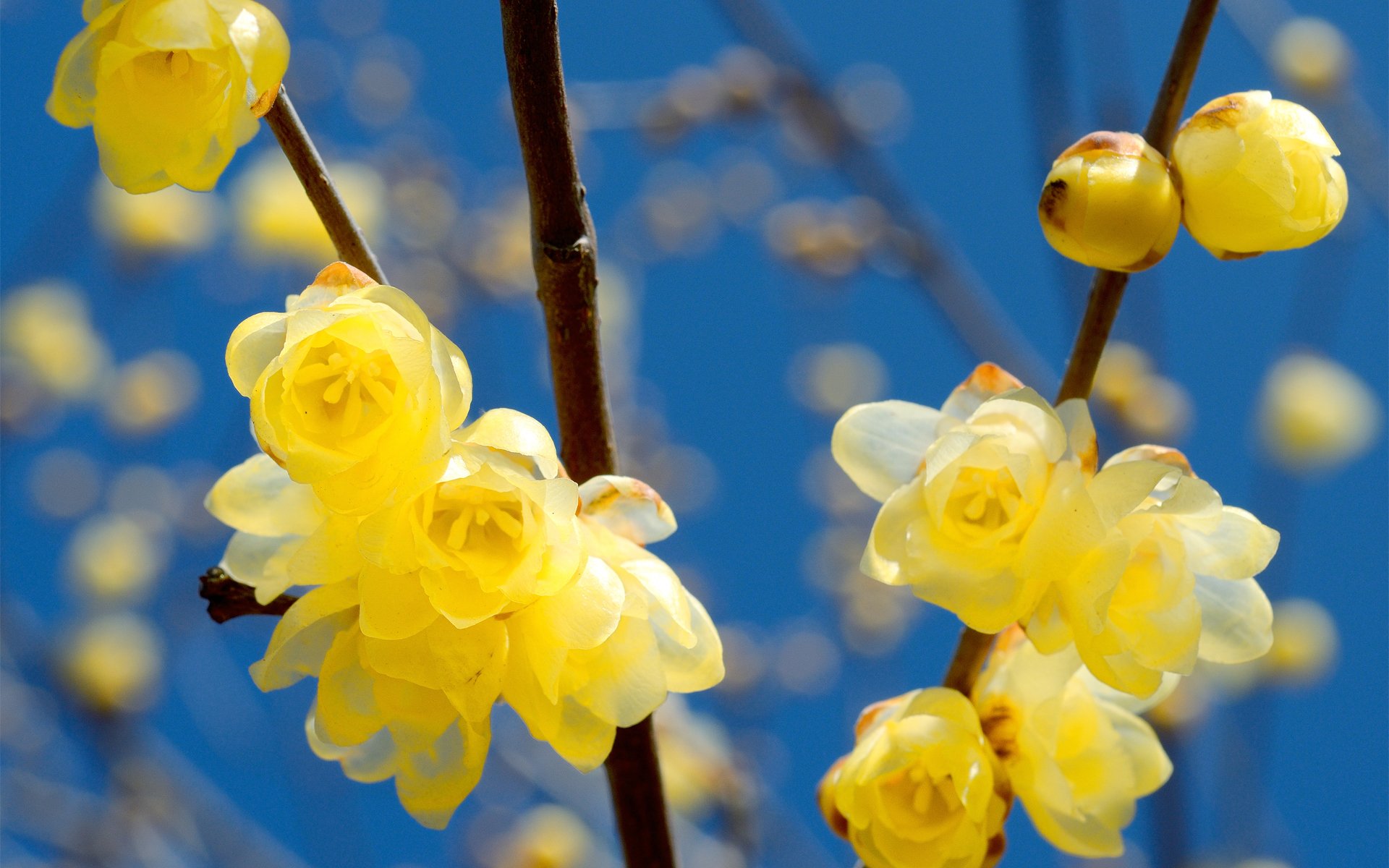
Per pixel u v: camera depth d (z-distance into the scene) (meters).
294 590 0.44
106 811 0.89
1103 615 0.42
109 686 0.93
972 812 0.43
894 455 0.44
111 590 1.02
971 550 0.43
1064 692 0.44
